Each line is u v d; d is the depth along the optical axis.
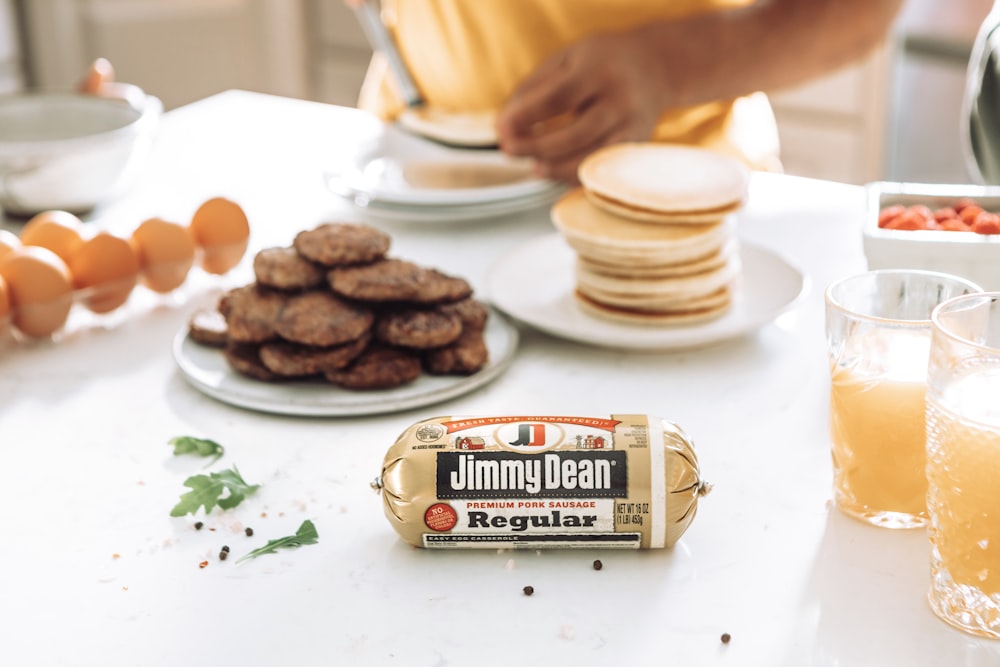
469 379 1.03
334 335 1.00
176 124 1.54
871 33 1.43
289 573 0.86
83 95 1.38
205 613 0.83
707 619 0.83
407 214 1.27
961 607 0.81
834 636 0.81
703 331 1.07
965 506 0.80
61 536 0.89
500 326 1.11
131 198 1.34
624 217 1.11
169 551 0.88
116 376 1.06
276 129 1.52
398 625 0.83
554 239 1.23
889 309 0.92
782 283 1.14
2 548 0.88
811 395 1.02
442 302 1.05
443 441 0.86
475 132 1.42
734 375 1.05
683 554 0.87
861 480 0.88
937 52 2.29
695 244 1.08
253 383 1.03
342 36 2.72
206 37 2.64
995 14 1.48
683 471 0.85
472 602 0.84
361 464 0.96
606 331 1.07
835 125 2.38
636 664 0.80
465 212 1.27
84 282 1.11
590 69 1.34
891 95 2.31
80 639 0.82
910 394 0.86
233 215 1.17
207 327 1.08
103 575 0.86
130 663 0.80
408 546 0.88
